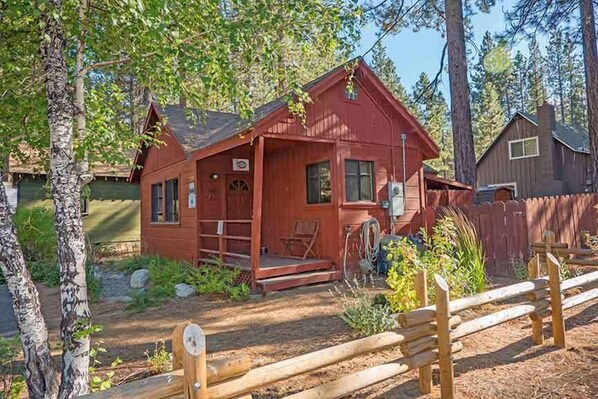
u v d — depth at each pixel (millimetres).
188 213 10078
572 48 13320
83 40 3709
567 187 19734
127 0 3021
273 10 4094
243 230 10758
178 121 11141
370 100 9211
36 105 4203
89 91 4480
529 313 4031
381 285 7609
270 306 6484
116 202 15602
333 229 8594
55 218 3203
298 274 8016
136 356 4488
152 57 3990
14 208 11938
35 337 3023
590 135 11633
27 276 3055
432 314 3174
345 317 4969
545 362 3754
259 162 7492
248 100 4664
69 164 3242
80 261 3215
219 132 10242
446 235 6078
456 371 3637
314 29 4395
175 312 6414
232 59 4395
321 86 8180
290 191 9852
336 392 2596
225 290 7484
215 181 10391
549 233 7004
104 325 5805
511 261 7555
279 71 4723
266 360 4137
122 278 9969
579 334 4430
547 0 11312
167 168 11477
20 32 3877
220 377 2078
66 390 3031
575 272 6707
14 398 3117
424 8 12891
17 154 5059
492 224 7957
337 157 8586
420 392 3281
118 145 4809
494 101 32750
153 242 12609
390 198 9266
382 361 3881
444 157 32719
